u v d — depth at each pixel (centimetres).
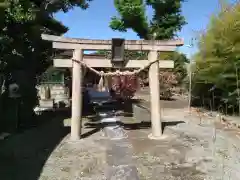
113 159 643
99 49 837
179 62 1988
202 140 787
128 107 1484
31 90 1140
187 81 1557
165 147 728
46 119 1220
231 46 1073
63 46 816
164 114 1245
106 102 1591
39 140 833
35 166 608
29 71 1135
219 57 1132
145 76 2127
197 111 1290
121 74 846
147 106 1512
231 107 1159
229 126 963
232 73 1080
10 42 932
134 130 938
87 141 806
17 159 656
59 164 619
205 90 1379
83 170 582
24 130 991
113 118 1189
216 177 536
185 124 1006
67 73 2203
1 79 982
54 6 1209
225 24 1110
